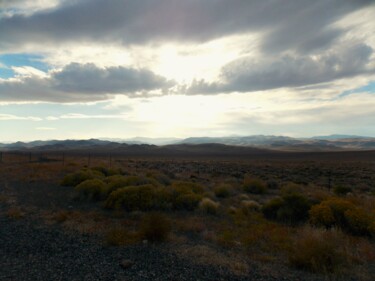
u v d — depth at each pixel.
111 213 14.25
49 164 42.50
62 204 16.27
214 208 15.11
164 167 48.94
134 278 7.18
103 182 20.80
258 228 12.13
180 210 15.66
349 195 21.06
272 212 14.73
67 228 11.49
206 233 11.22
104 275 7.29
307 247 8.59
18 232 10.85
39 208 15.10
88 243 9.77
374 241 10.84
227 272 7.71
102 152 179.12
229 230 11.86
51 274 7.25
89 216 13.48
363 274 7.77
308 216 13.80
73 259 8.33
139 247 9.50
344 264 8.31
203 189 21.08
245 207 16.39
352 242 10.48
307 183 30.39
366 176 38.75
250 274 7.63
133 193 15.48
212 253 9.09
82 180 22.98
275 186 27.30
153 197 15.73
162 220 10.88
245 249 9.66
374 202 17.31
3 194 18.81
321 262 8.08
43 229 11.32
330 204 13.24
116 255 8.73
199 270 7.78
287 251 9.46
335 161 83.31
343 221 12.38
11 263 7.91
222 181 30.41
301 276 7.59
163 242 10.06
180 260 8.45
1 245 9.34
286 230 12.02
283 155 148.38
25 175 28.77
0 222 12.27
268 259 8.68
